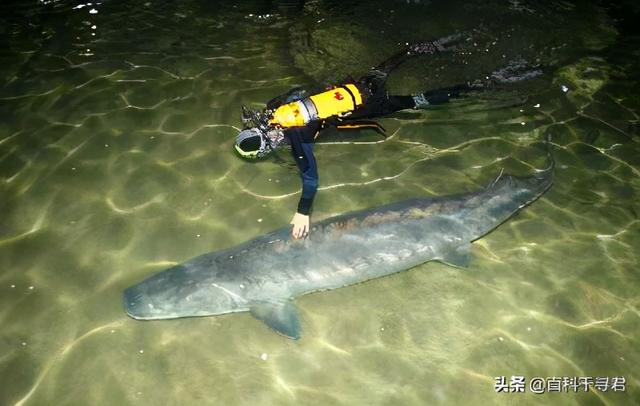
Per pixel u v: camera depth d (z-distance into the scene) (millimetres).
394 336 2879
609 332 2951
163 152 3865
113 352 2744
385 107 3846
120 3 5738
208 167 3762
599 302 3090
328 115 3488
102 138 3959
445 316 2980
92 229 3320
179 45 5078
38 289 2990
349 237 3115
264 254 3018
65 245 3219
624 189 3760
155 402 2572
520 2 5664
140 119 4141
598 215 3574
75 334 2805
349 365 2744
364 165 3848
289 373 2701
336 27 5285
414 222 3213
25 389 2588
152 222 3379
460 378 2723
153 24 5410
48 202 3473
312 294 3051
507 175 3549
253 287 2924
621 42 5230
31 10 5531
